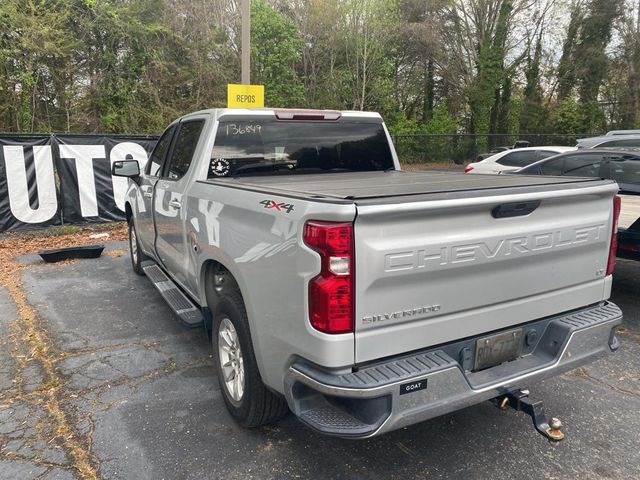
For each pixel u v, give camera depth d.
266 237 2.56
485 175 4.03
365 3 25.78
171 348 4.51
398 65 32.09
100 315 5.34
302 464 2.89
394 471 2.84
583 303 3.06
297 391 2.44
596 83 32.50
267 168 4.15
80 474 2.80
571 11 32.44
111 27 19.69
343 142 4.51
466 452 3.02
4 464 2.88
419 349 2.42
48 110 19.52
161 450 3.01
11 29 17.64
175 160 4.53
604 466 2.89
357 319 2.22
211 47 21.66
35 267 7.40
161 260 5.12
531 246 2.68
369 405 2.22
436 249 2.35
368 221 2.18
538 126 33.72
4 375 3.99
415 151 22.45
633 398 3.66
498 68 30.97
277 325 2.50
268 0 24.88
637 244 5.14
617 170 6.01
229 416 3.38
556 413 3.46
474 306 2.55
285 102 23.31
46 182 9.61
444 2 31.06
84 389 3.77
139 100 20.92
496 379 2.56
